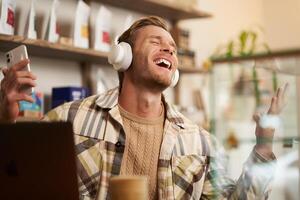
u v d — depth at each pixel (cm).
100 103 143
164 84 141
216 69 106
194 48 336
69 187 79
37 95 202
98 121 140
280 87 103
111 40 247
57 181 79
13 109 121
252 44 337
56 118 141
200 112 295
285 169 104
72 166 80
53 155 79
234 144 107
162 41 143
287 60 100
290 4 411
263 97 105
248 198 113
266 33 424
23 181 77
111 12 260
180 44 293
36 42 188
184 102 319
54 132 79
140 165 138
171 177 138
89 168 133
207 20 352
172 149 141
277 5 420
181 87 317
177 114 151
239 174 115
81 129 138
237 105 105
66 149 79
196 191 139
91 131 138
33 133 78
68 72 235
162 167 138
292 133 102
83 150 135
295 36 406
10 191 77
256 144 106
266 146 106
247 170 111
